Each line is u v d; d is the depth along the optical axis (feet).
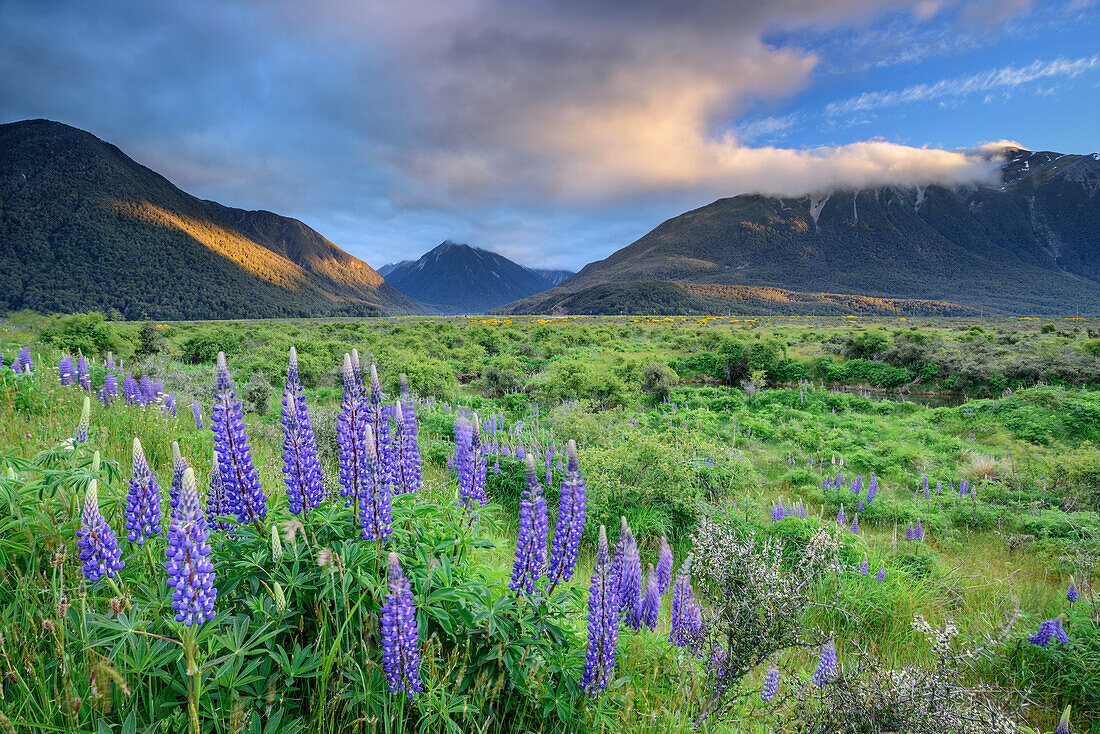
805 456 49.06
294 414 8.52
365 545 8.41
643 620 11.39
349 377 8.34
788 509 25.85
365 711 6.91
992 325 277.44
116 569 6.81
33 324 121.29
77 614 6.77
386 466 9.35
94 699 6.14
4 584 7.64
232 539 8.09
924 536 29.17
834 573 18.72
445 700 7.32
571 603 10.53
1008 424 56.54
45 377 25.99
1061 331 177.37
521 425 44.09
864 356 108.47
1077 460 38.14
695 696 10.73
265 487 15.62
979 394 87.92
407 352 96.58
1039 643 15.02
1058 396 59.41
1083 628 15.53
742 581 10.92
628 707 8.96
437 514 10.01
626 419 56.34
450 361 113.60
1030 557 26.61
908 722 8.96
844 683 9.88
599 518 24.64
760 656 10.27
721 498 27.89
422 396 62.85
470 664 8.32
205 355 97.25
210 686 6.48
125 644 6.62
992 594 20.56
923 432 55.77
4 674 6.30
